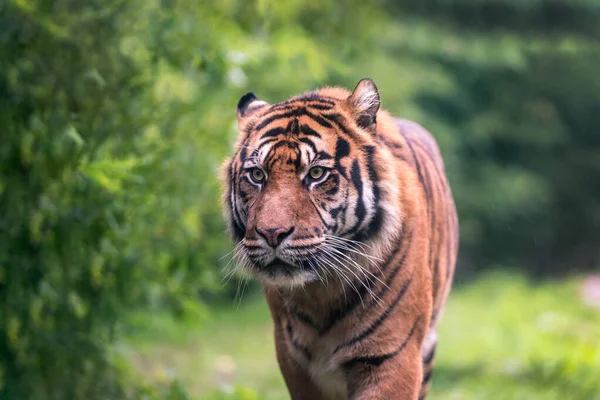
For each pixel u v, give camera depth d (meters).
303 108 7.01
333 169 6.78
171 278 11.01
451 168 29.92
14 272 9.32
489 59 30.64
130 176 9.16
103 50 9.36
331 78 22.48
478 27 31.56
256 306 24.19
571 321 20.80
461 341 17.72
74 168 8.75
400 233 7.03
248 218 6.78
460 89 32.88
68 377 10.07
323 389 7.45
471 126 33.06
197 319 11.59
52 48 8.98
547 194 36.28
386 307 7.03
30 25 8.74
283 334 7.45
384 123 7.55
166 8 10.29
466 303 24.02
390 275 7.02
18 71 8.86
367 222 6.87
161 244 10.78
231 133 11.12
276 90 17.98
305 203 6.68
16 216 9.03
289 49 13.02
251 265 6.86
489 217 33.59
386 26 24.50
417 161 7.89
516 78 34.22
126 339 11.92
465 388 13.52
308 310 7.16
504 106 34.78
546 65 33.25
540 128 34.88
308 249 6.62
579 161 37.22
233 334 20.23
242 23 12.28
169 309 11.99
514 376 14.05
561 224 38.59
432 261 7.88
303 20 17.30
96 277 9.70
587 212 38.25
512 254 36.91
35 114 8.89
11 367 9.76
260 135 6.97
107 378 10.43
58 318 9.98
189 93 10.89
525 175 33.94
